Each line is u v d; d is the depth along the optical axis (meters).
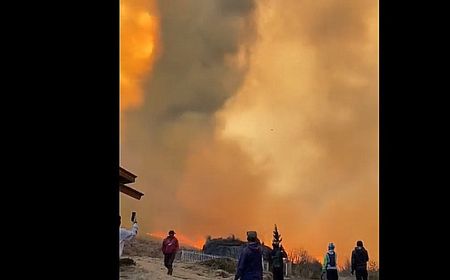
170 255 11.26
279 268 11.21
